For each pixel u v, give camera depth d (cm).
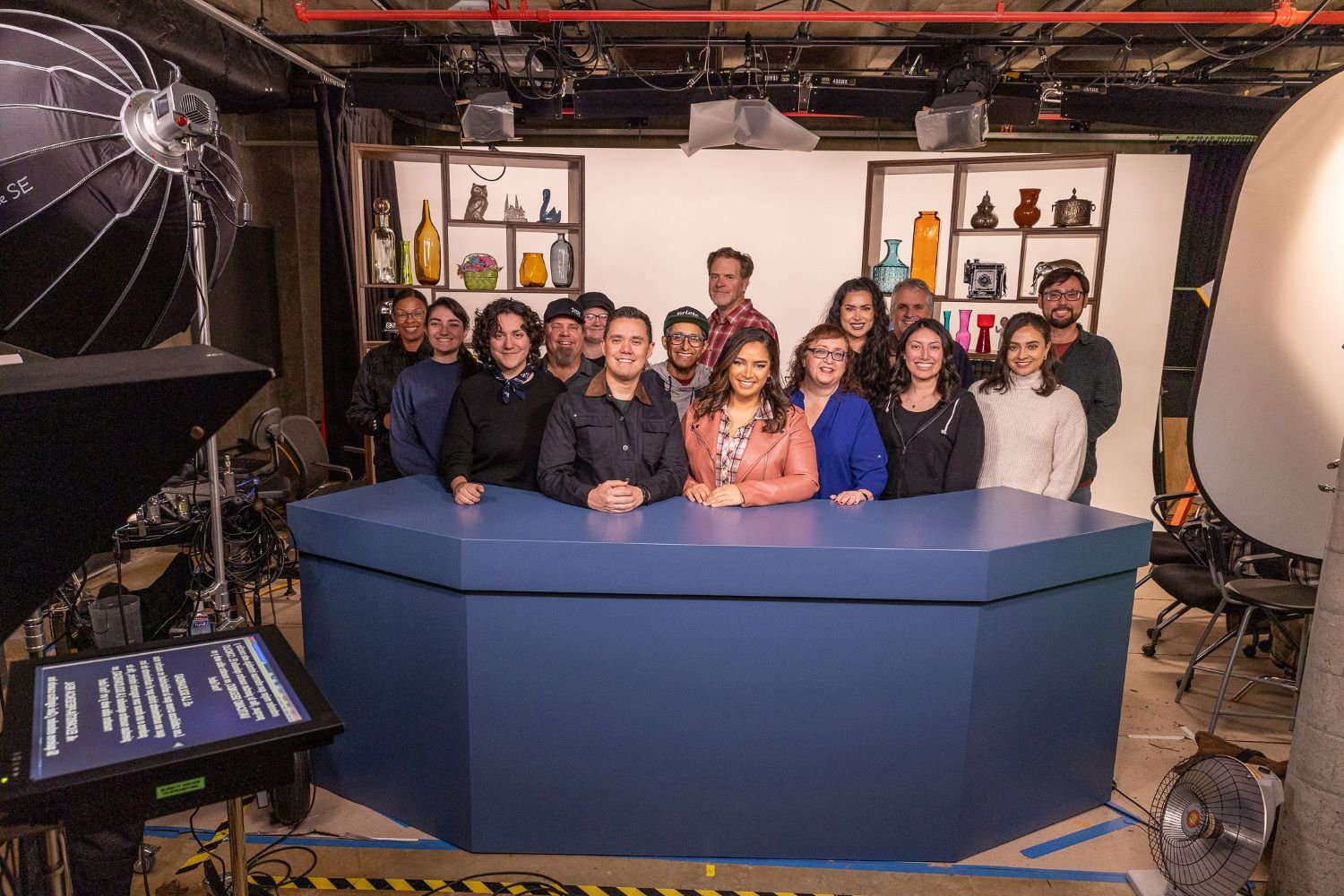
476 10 381
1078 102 503
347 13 386
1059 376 379
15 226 169
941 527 227
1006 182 606
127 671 127
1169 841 212
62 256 175
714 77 502
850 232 586
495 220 527
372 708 239
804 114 518
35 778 100
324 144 523
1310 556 237
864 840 226
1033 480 301
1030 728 231
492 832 226
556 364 347
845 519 233
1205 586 329
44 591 95
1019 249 612
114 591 247
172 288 197
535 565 206
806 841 226
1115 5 468
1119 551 230
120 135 175
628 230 588
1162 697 334
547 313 341
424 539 212
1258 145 226
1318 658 195
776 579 207
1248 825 195
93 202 174
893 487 295
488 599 211
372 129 586
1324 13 371
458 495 242
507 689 216
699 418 265
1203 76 508
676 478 252
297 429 434
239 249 564
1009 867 227
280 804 238
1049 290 377
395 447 325
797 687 217
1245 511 239
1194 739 299
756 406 258
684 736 220
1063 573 221
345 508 236
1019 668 224
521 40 457
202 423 95
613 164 581
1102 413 376
